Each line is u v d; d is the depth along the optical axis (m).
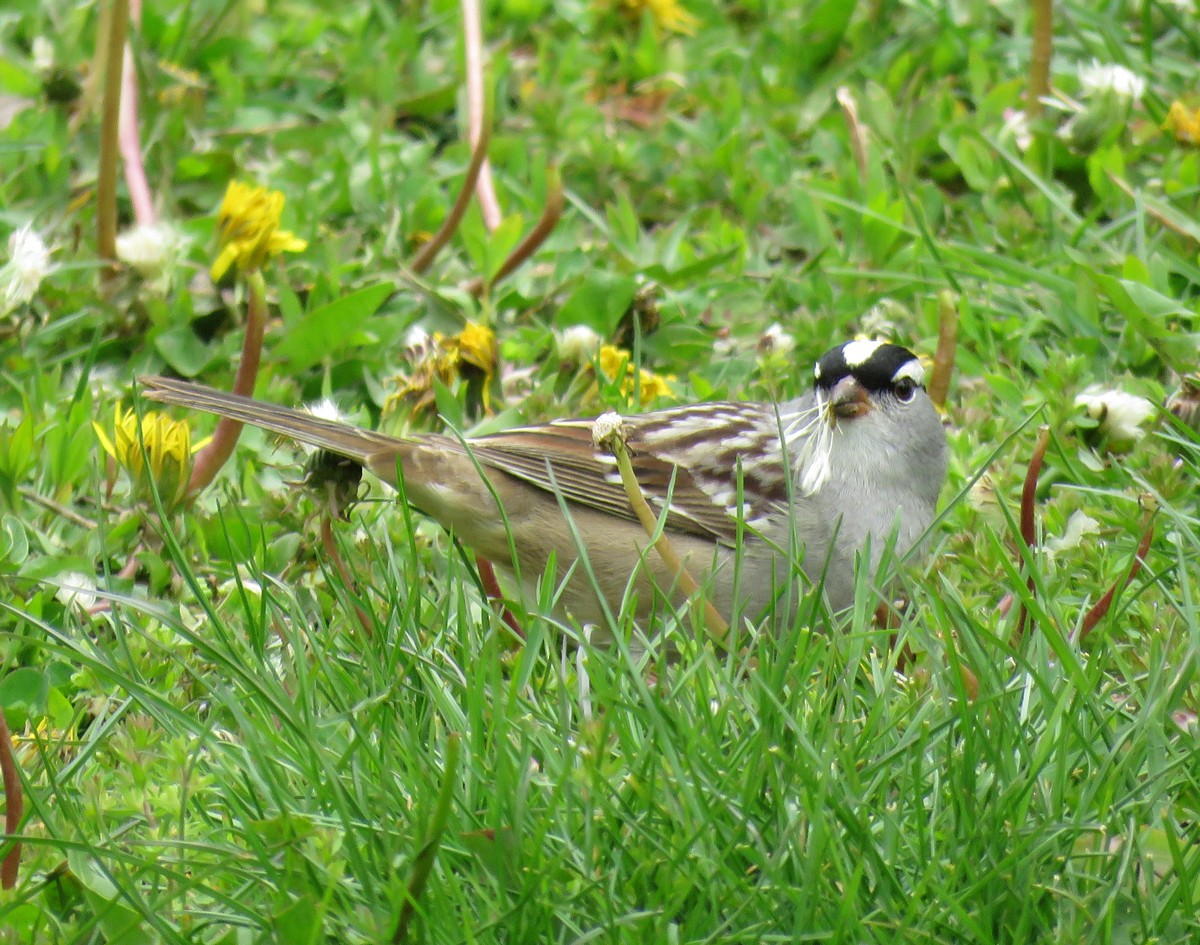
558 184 10.69
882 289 10.82
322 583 8.10
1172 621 6.98
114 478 8.79
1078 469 8.90
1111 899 5.32
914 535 8.44
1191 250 10.69
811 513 8.25
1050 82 12.12
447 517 8.12
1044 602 6.88
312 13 13.68
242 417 7.86
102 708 6.99
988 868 5.55
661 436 8.41
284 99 12.93
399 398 9.52
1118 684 6.51
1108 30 12.36
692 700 6.44
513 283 10.90
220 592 8.11
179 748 6.13
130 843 5.79
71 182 11.43
